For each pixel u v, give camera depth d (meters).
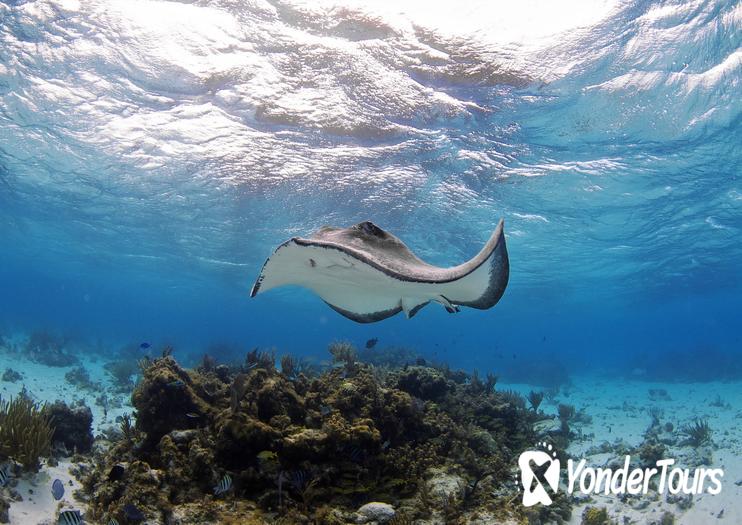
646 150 13.98
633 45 10.52
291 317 95.50
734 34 10.02
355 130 13.62
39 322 49.56
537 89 11.51
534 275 32.16
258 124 13.56
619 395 27.72
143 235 27.08
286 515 5.16
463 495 6.27
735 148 13.81
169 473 5.47
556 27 10.25
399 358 23.50
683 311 63.41
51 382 17.14
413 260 5.22
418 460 6.92
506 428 10.05
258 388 6.54
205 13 10.18
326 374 8.41
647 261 28.50
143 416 6.62
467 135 13.47
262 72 11.59
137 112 13.38
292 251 4.55
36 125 14.67
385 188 17.31
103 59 11.36
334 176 16.61
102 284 60.16
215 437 6.03
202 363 10.73
